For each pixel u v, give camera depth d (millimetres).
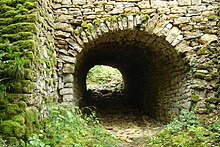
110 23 7098
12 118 3770
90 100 13242
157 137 6633
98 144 5500
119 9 7164
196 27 7246
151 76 10109
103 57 12023
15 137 3604
